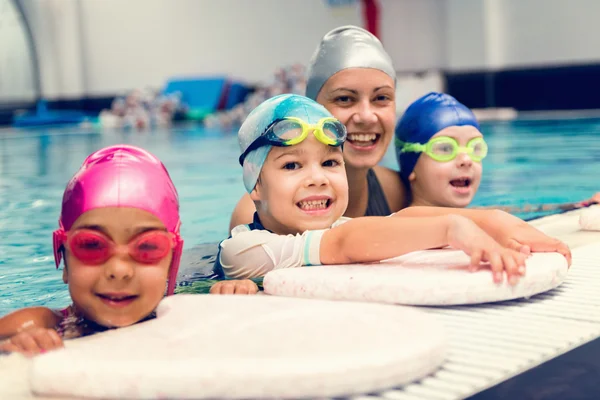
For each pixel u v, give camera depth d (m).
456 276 1.65
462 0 11.18
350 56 2.63
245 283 1.88
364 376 1.14
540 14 10.70
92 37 14.58
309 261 2.00
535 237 1.90
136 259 1.52
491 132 8.05
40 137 10.26
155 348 1.26
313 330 1.32
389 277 1.69
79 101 14.57
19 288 2.30
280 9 13.20
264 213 2.19
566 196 3.86
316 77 2.71
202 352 1.22
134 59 14.32
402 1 12.05
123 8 14.26
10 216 3.92
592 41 10.37
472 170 2.93
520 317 1.54
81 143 8.95
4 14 14.38
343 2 12.52
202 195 4.48
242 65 13.60
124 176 1.56
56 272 2.54
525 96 10.95
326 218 2.14
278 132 2.10
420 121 2.96
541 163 5.26
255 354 1.20
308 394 1.13
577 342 1.36
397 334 1.29
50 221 3.74
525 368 1.23
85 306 1.53
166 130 11.09
